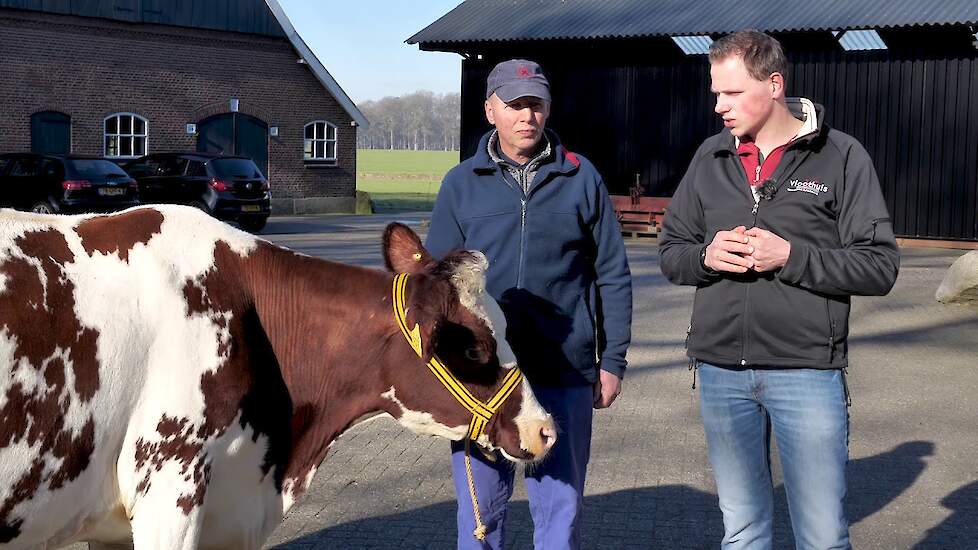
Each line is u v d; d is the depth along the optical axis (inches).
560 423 148.9
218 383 125.6
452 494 222.7
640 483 229.3
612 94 851.4
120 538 129.6
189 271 126.6
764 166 141.9
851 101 759.1
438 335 128.1
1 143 946.1
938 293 483.8
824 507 138.6
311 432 137.4
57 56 974.4
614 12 863.1
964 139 724.0
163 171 872.3
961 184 727.7
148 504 121.9
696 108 816.9
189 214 130.6
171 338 122.4
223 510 130.9
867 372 342.6
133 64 1024.2
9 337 109.8
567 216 148.3
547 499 149.7
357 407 137.9
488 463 147.5
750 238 133.6
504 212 147.8
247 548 134.8
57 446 113.1
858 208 136.1
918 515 210.8
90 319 116.0
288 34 1120.2
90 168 786.2
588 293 154.5
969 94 719.7
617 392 155.7
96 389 115.5
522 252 147.4
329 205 1176.8
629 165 850.1
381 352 135.3
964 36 743.7
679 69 821.9
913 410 294.0
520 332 147.3
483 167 148.3
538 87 143.5
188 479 123.5
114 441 118.4
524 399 135.2
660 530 201.3
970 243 730.8
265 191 867.4
